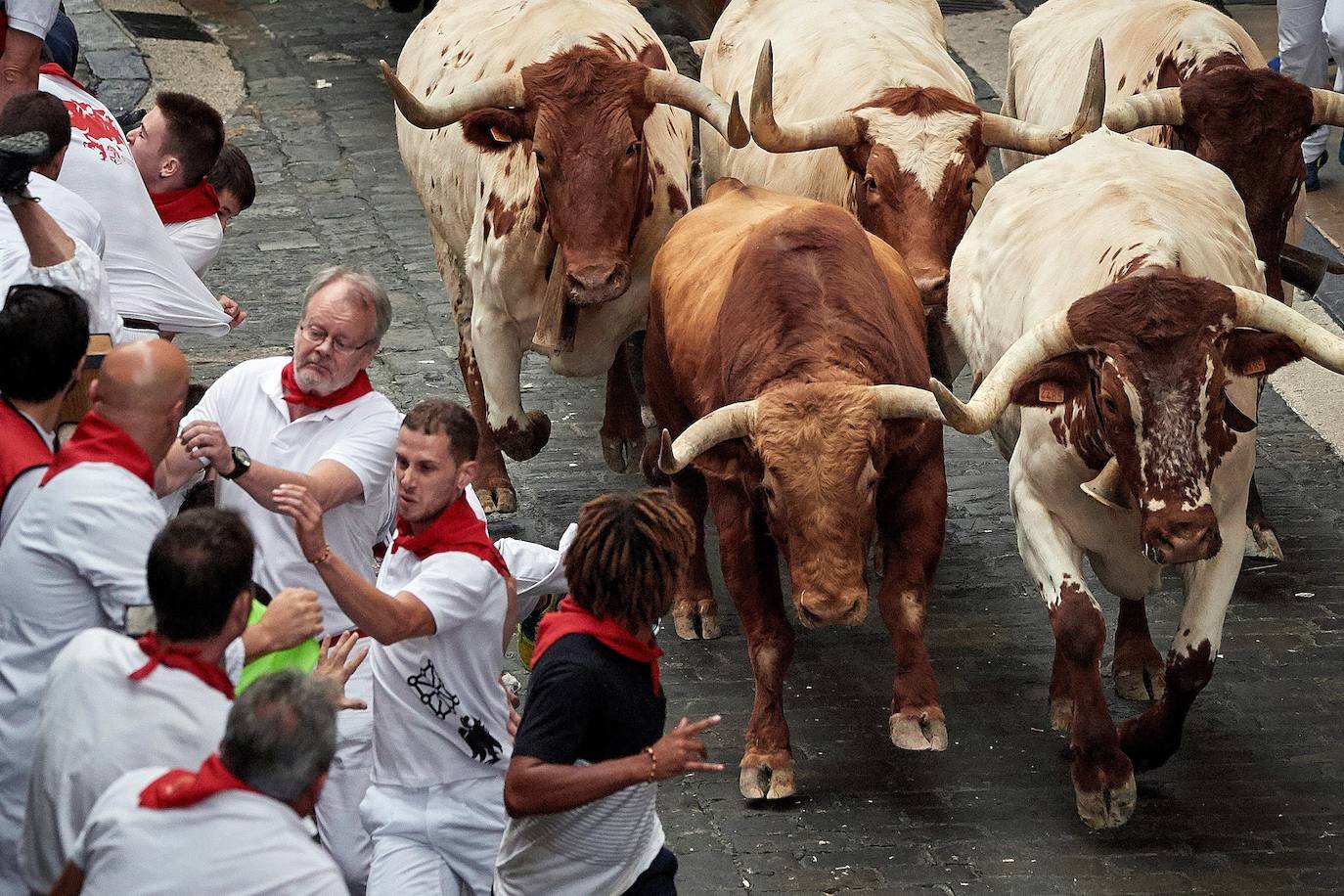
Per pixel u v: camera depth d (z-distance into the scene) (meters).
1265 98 18.64
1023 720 17.12
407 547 11.26
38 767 9.07
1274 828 15.17
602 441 21.83
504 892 10.66
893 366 15.27
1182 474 13.48
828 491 13.96
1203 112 18.78
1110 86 21.84
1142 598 16.31
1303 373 25.52
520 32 20.52
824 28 22.50
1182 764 16.38
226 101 32.94
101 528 9.97
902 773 16.12
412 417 11.08
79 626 10.14
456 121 18.73
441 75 21.53
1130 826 15.20
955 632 18.97
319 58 35.06
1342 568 20.31
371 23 37.03
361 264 27.27
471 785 11.33
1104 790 14.95
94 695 9.02
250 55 35.16
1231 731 16.97
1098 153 18.08
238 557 9.11
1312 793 15.78
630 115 18.44
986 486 22.41
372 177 30.28
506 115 18.59
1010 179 18.47
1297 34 28.59
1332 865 14.57
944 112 19.38
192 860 8.11
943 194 19.02
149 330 14.84
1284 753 16.53
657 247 19.70
